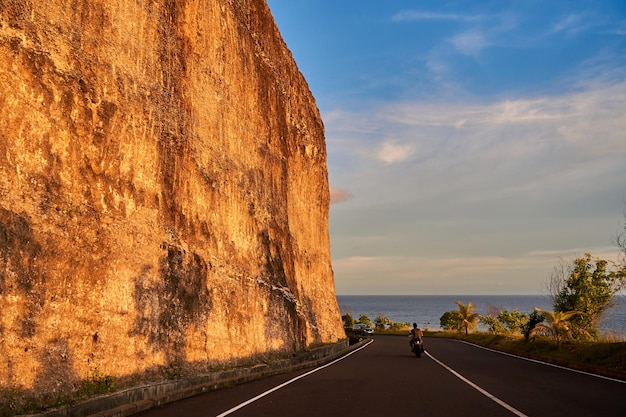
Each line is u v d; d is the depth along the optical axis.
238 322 19.75
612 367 18.88
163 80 16.67
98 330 11.85
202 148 19.30
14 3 10.70
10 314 9.43
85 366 11.22
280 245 27.70
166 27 17.38
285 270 27.84
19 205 10.14
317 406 11.81
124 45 14.65
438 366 22.98
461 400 12.71
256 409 11.37
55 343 10.47
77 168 12.12
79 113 12.35
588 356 21.39
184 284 16.14
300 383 16.62
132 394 11.20
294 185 36.50
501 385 15.68
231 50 23.52
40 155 10.97
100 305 12.04
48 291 10.45
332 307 43.19
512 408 11.44
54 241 10.80
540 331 30.27
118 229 13.20
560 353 25.72
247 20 26.45
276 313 24.12
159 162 15.80
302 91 39.44
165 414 10.66
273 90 29.77
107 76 13.61
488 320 62.12
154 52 16.30
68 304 11.00
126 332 12.83
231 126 22.64
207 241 18.45
